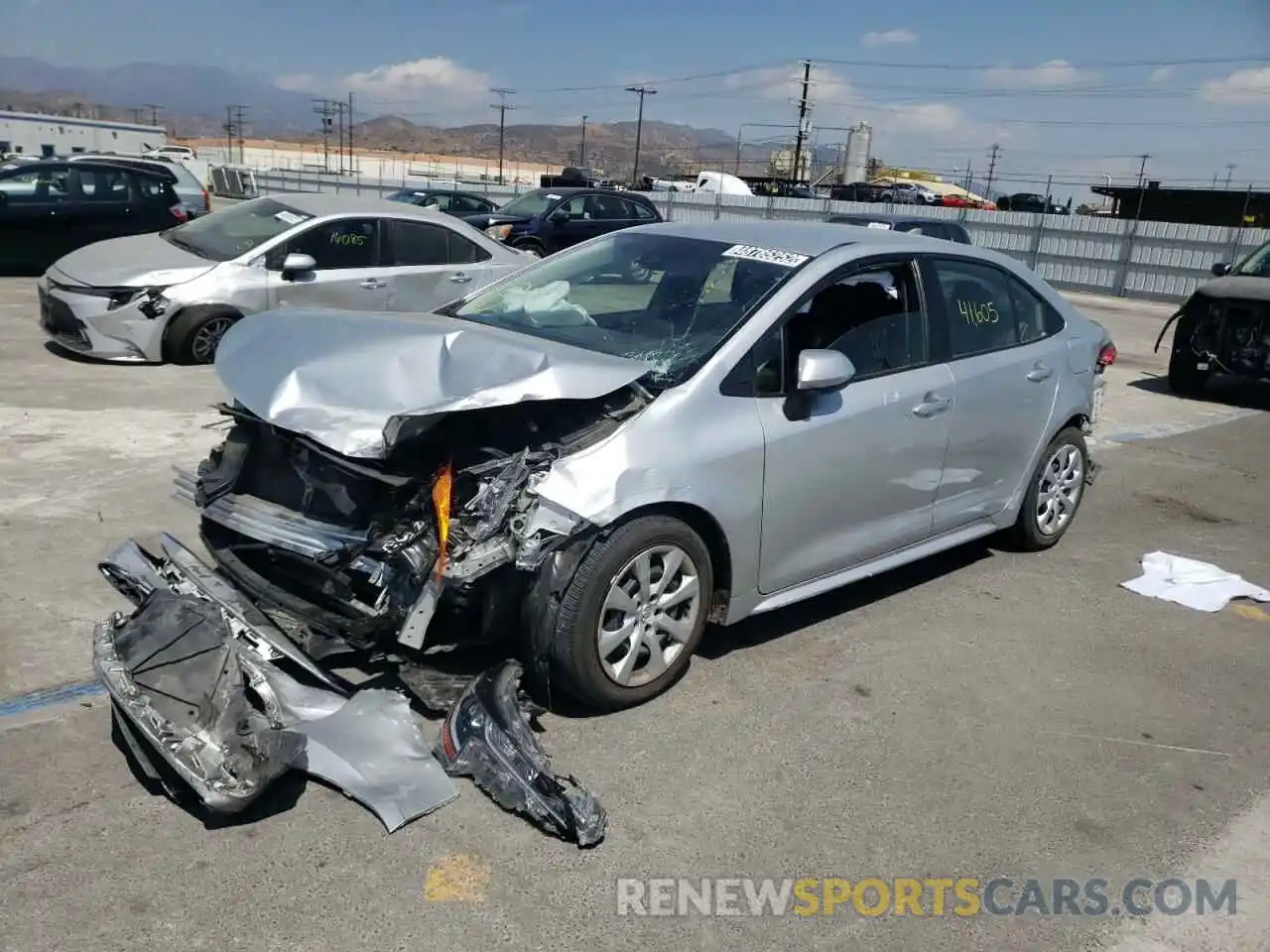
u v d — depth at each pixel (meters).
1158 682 4.44
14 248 13.47
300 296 9.31
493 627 3.63
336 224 9.48
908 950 2.78
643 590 3.76
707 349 4.03
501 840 3.07
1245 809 3.52
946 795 3.48
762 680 4.19
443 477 3.42
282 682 3.43
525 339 4.18
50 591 4.54
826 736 3.80
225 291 9.09
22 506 5.53
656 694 3.96
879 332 4.61
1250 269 11.33
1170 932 2.90
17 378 8.41
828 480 4.29
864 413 4.39
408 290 9.74
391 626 3.46
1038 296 5.66
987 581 5.49
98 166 14.05
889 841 3.22
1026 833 3.31
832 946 2.77
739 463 3.92
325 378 3.70
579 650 3.59
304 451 3.76
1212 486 7.77
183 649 3.25
